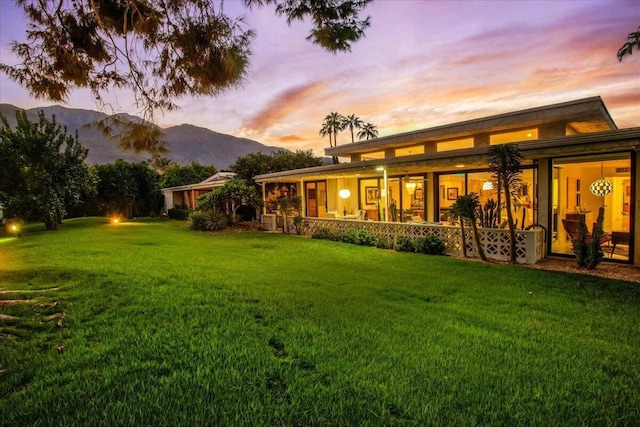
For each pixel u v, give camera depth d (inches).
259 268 293.6
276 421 89.3
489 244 341.4
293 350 131.5
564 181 362.3
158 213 1184.2
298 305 187.8
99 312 177.2
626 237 301.1
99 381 108.3
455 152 368.8
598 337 146.6
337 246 430.6
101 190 1034.7
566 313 176.1
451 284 233.9
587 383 109.1
